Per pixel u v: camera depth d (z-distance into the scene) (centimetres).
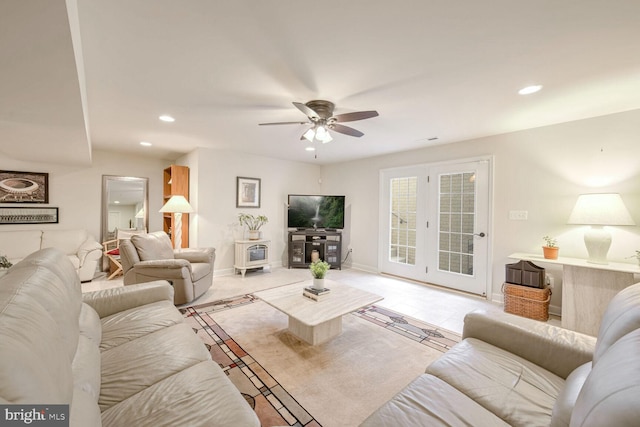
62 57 132
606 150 276
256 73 197
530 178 324
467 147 379
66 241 415
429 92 226
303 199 530
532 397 111
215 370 128
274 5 131
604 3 128
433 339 245
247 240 475
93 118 293
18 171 403
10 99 178
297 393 172
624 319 98
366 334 253
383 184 489
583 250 291
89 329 147
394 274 474
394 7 132
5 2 94
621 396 61
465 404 105
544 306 288
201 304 323
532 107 257
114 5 130
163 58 178
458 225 391
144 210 505
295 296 250
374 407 162
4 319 79
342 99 240
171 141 397
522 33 151
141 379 121
